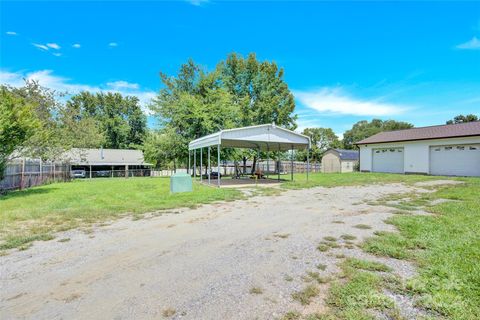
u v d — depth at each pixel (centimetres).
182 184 1051
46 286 277
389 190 1062
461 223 486
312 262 328
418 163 2003
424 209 645
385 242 394
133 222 556
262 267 317
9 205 751
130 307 234
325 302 235
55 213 638
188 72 2511
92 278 295
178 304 238
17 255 369
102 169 3722
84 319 216
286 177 1908
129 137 4481
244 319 212
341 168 3073
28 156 1289
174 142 2202
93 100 4219
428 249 360
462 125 1969
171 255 364
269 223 538
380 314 214
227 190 1092
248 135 1286
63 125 1962
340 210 658
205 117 2134
